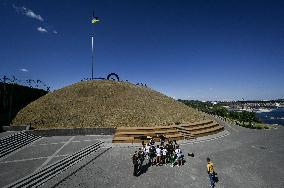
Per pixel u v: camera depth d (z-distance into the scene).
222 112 76.19
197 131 36.81
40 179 18.47
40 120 41.56
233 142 32.16
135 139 31.42
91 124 39.53
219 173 19.97
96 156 25.19
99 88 51.69
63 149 27.48
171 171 20.61
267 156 24.95
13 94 51.62
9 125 40.16
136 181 18.33
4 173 19.53
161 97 52.53
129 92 50.56
